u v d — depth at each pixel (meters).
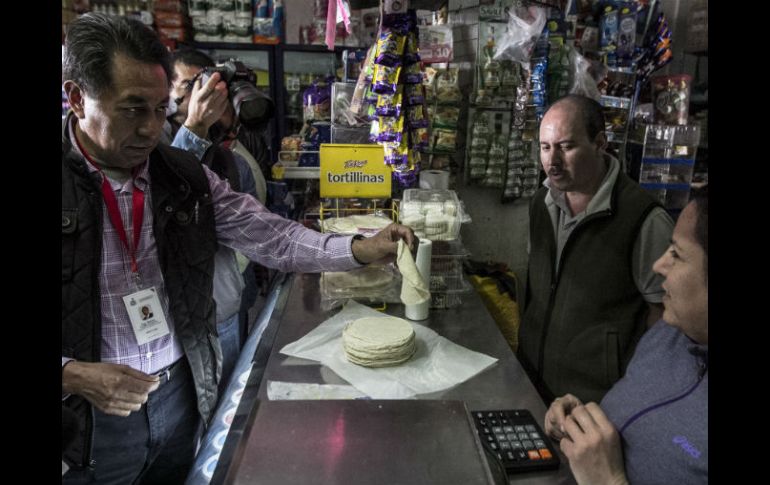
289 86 3.52
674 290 0.70
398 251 1.46
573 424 0.82
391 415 0.76
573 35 2.53
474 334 1.51
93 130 1.04
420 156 2.25
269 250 1.48
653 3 2.75
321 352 1.37
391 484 0.62
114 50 0.97
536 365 1.76
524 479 0.88
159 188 1.23
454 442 0.70
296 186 3.23
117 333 1.16
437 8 2.05
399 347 1.28
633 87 2.71
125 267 1.17
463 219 1.71
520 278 2.73
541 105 2.35
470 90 2.50
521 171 2.50
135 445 1.24
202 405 1.34
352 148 2.02
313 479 0.62
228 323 1.82
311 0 3.65
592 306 1.58
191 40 3.42
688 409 0.71
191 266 1.28
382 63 1.90
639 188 1.56
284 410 0.77
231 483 0.62
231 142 1.99
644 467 0.74
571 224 1.67
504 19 2.35
